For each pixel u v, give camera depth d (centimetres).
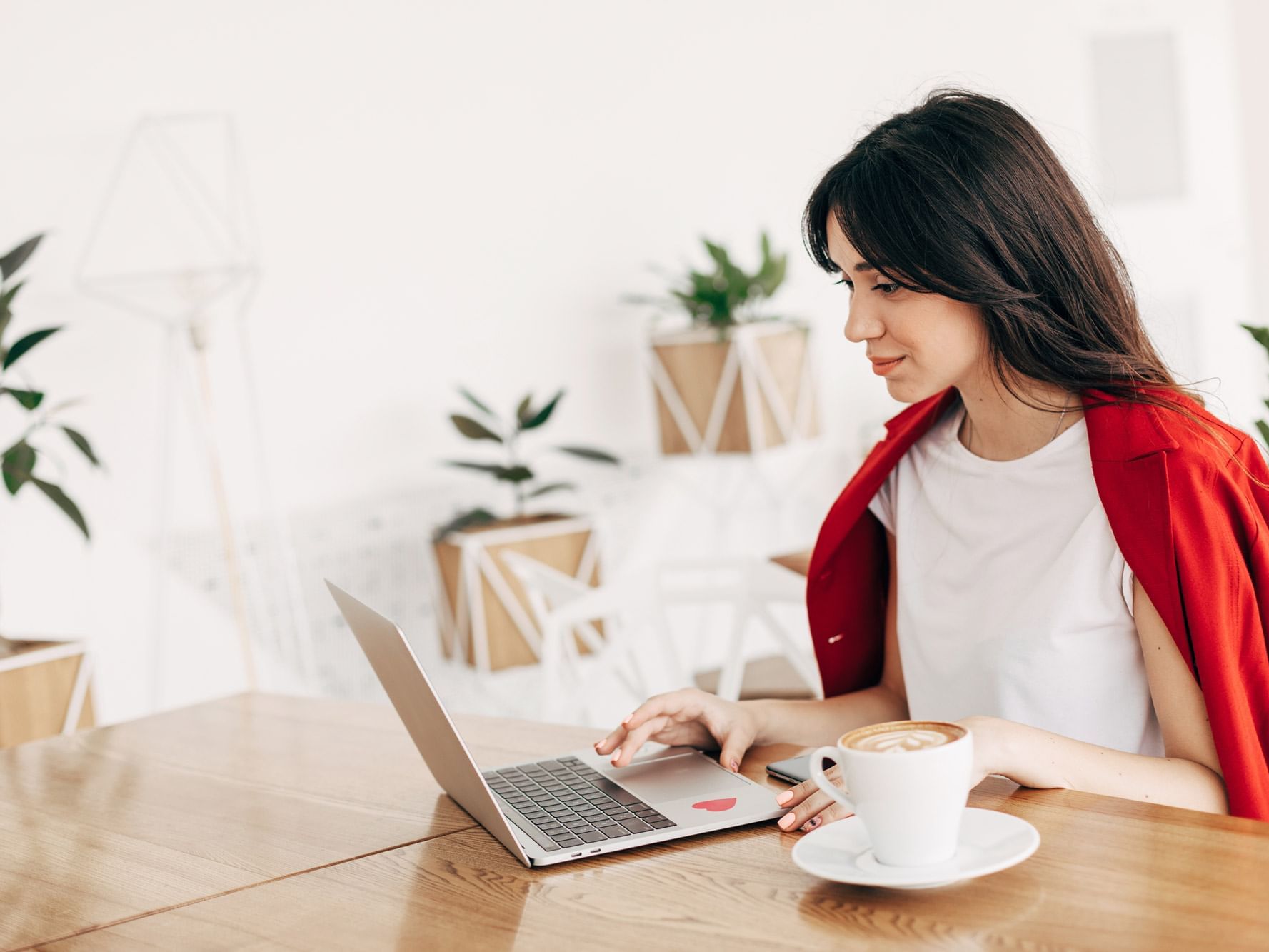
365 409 358
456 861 99
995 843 85
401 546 363
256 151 340
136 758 142
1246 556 112
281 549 344
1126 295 120
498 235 379
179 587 329
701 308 384
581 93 392
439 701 100
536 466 386
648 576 239
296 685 346
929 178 111
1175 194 520
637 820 103
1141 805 94
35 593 311
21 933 95
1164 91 515
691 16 413
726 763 117
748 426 375
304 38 346
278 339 344
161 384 327
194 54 330
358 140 355
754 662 295
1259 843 85
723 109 420
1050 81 490
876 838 83
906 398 121
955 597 132
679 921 83
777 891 86
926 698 135
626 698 381
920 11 461
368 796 120
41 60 310
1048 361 117
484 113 376
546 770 121
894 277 114
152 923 94
